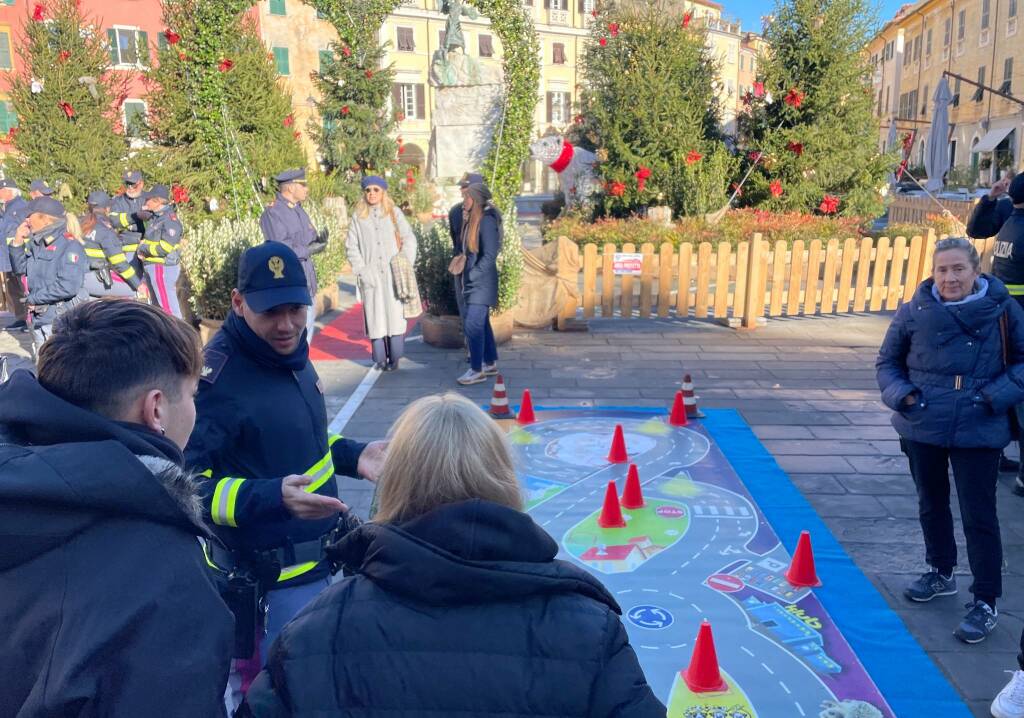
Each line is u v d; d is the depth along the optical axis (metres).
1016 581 4.31
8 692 1.25
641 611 3.99
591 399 7.59
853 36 16.48
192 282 9.05
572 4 58.00
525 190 59.75
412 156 52.75
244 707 1.50
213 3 11.14
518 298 10.11
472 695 1.42
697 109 18.17
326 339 10.17
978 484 3.74
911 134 36.38
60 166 17.22
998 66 40.03
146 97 17.12
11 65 34.66
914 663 3.58
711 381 8.19
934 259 3.81
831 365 8.80
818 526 4.93
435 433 1.61
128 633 1.23
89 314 1.51
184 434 1.62
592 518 5.05
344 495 5.46
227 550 2.57
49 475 1.25
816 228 14.77
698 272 10.77
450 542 1.49
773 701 3.32
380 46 26.06
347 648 1.47
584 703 1.41
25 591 1.27
